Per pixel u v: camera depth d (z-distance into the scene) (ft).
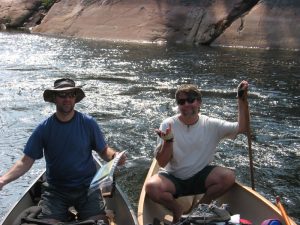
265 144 14.15
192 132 8.59
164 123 8.65
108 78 23.26
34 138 8.08
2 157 13.00
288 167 12.56
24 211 8.03
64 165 8.11
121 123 15.96
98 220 7.62
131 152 13.47
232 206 8.95
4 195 10.85
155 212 8.87
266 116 16.92
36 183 8.96
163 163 8.45
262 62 28.40
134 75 24.03
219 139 8.84
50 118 8.14
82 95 8.21
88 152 8.28
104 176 7.38
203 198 8.79
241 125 8.78
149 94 19.95
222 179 8.66
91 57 30.01
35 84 21.68
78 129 8.12
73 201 8.25
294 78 23.50
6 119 16.26
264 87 21.38
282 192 11.19
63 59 29.01
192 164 8.68
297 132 15.20
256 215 8.45
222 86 21.53
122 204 8.52
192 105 8.34
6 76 23.44
